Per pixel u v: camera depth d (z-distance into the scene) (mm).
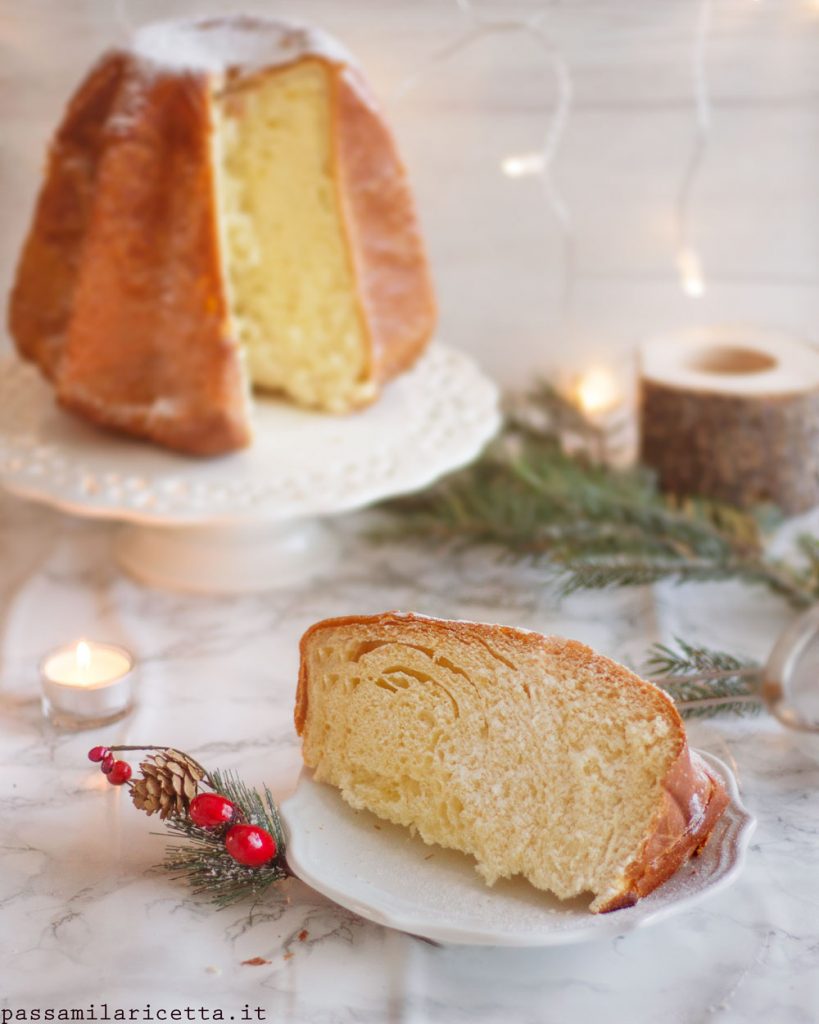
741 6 910
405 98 948
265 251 812
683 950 547
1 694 690
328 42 778
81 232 782
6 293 999
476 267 1007
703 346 901
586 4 916
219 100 762
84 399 776
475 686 561
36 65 940
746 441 831
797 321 1001
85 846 592
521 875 551
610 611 770
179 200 738
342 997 527
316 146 782
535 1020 520
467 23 923
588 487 802
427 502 847
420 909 529
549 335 1028
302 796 584
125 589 786
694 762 560
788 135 945
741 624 759
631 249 992
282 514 725
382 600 778
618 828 533
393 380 852
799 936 553
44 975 534
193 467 764
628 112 947
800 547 768
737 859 541
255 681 703
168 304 747
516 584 796
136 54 755
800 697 655
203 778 589
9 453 771
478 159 967
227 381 750
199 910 562
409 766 568
